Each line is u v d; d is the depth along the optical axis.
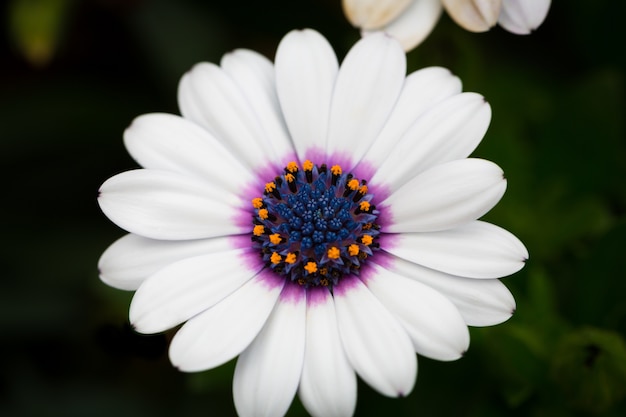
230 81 0.23
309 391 0.21
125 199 0.22
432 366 0.25
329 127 0.23
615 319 0.25
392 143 0.23
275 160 0.23
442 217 0.22
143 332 0.21
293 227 0.23
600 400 0.23
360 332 0.21
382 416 0.25
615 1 0.28
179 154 0.23
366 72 0.23
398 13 0.24
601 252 0.25
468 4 0.23
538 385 0.25
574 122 0.27
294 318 0.22
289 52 0.23
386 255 0.22
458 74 0.26
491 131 0.27
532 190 0.27
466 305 0.22
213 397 0.28
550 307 0.25
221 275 0.22
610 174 0.27
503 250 0.21
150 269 0.22
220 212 0.22
